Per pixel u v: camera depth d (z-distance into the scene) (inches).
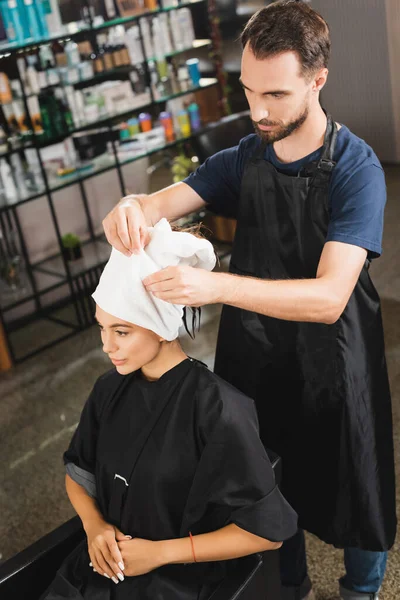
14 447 119.0
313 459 67.1
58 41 148.8
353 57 195.0
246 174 62.7
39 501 105.8
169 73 172.6
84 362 140.8
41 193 144.3
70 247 158.6
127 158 158.2
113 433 54.1
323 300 54.3
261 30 52.4
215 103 187.3
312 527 70.4
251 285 51.5
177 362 52.5
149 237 50.3
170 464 51.1
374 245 57.4
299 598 77.6
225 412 50.3
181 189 68.2
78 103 152.9
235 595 50.9
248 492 50.6
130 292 48.2
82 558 55.8
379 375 65.6
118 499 53.9
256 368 66.5
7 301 150.6
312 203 59.8
